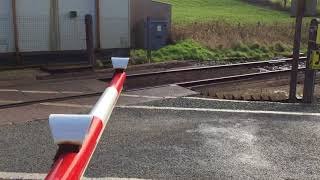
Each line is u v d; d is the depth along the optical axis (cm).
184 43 1875
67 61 1464
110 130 712
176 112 841
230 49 1959
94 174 531
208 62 1644
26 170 544
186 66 1522
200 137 689
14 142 648
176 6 4206
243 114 837
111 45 1544
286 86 1228
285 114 844
